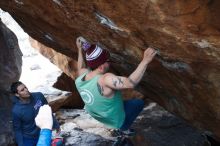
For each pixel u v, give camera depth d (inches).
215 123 170.6
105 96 139.5
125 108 154.3
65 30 178.2
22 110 191.9
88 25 149.2
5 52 282.2
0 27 283.4
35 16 184.2
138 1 110.7
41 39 241.9
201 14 101.9
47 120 89.4
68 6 141.6
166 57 137.9
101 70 141.5
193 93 157.8
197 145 276.2
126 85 133.2
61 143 185.5
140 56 149.2
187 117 187.2
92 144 253.6
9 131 241.3
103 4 123.4
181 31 112.9
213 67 128.0
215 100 148.9
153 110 318.0
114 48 161.0
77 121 296.5
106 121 148.0
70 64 342.3
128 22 126.0
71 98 334.6
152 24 118.3
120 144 163.2
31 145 198.2
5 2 194.1
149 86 195.2
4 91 269.1
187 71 141.2
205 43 113.6
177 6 103.3
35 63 409.4
